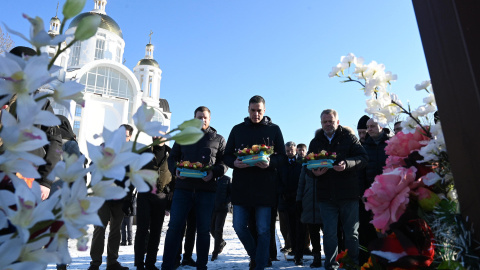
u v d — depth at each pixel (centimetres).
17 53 214
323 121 435
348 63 140
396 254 106
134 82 3862
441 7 94
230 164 419
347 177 410
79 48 4109
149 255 467
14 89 58
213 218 710
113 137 65
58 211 61
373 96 140
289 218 627
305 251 693
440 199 108
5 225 61
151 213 474
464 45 86
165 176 480
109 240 450
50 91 69
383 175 112
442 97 94
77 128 3475
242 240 408
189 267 550
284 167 627
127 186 64
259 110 424
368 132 458
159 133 68
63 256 62
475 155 86
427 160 113
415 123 132
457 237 95
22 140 60
